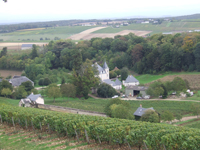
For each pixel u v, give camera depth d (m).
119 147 40.56
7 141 43.97
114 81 151.75
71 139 44.72
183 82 110.31
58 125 46.50
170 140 37.03
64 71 184.75
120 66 179.62
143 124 44.47
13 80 139.62
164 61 157.00
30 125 53.00
